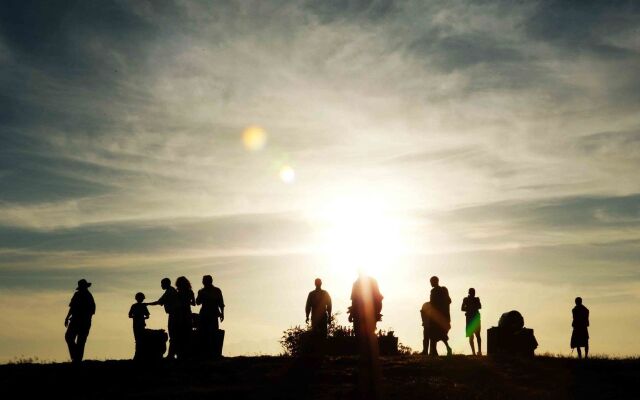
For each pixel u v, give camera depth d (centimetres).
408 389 1812
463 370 2073
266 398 1734
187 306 2395
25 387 1917
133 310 2377
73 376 2023
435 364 2145
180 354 2366
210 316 2395
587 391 1847
